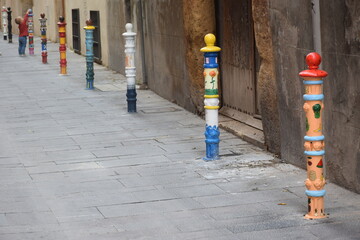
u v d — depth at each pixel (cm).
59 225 920
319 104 884
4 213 978
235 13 1534
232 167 1202
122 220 934
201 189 1075
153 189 1084
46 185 1126
